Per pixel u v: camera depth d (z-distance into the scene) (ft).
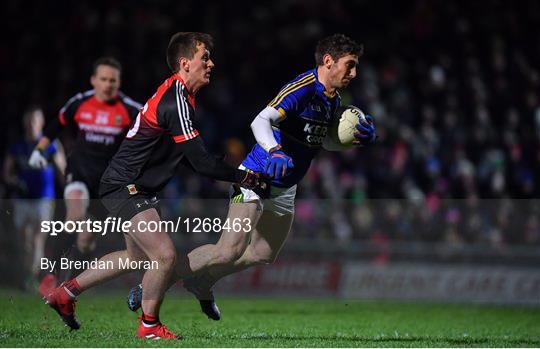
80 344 63.10
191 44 68.90
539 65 218.79
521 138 190.39
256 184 68.49
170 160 69.67
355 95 198.49
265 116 70.64
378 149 183.21
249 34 213.46
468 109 201.16
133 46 203.92
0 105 191.72
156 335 68.13
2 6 209.97
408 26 220.64
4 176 150.41
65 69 198.08
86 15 209.15
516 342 76.43
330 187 171.94
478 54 218.38
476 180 182.29
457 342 74.69
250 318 99.66
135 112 102.63
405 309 127.24
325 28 216.95
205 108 196.65
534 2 225.97
